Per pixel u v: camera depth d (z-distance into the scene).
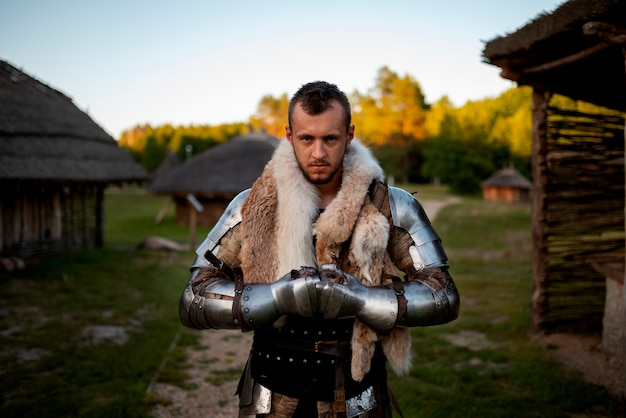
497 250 11.98
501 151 42.78
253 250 1.50
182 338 5.22
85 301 6.76
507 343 4.90
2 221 9.64
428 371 4.12
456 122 43.19
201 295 1.51
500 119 43.56
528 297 6.89
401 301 1.38
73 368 4.27
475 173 42.00
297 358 1.51
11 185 9.57
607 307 4.46
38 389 3.81
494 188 33.91
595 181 5.12
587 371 4.09
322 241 1.43
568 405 3.45
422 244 1.51
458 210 25.42
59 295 7.10
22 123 10.32
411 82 54.50
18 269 8.96
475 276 8.54
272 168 1.55
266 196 1.52
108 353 4.64
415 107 54.59
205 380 4.14
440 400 3.59
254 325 1.41
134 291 7.51
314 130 1.39
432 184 53.28
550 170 5.05
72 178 10.39
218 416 3.49
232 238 1.62
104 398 3.69
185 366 4.46
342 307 1.35
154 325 5.69
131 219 22.81
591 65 4.20
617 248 5.25
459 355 4.56
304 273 1.36
